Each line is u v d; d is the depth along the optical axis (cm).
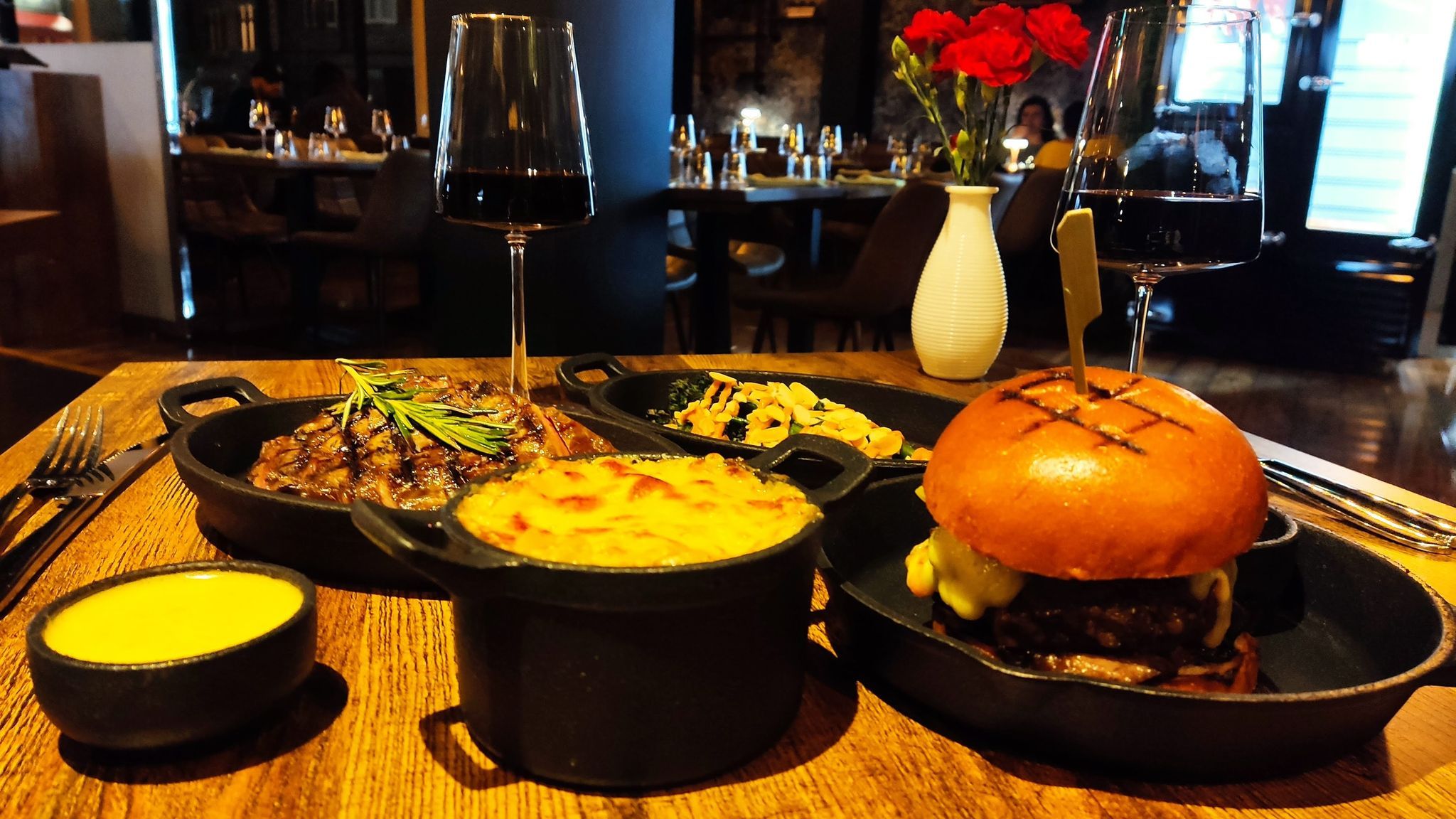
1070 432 60
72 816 50
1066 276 60
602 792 53
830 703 63
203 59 577
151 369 140
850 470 64
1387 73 490
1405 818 54
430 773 54
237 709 53
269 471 81
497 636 51
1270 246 523
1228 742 52
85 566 78
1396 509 99
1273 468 111
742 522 55
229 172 509
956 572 63
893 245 340
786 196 334
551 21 109
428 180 438
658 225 253
